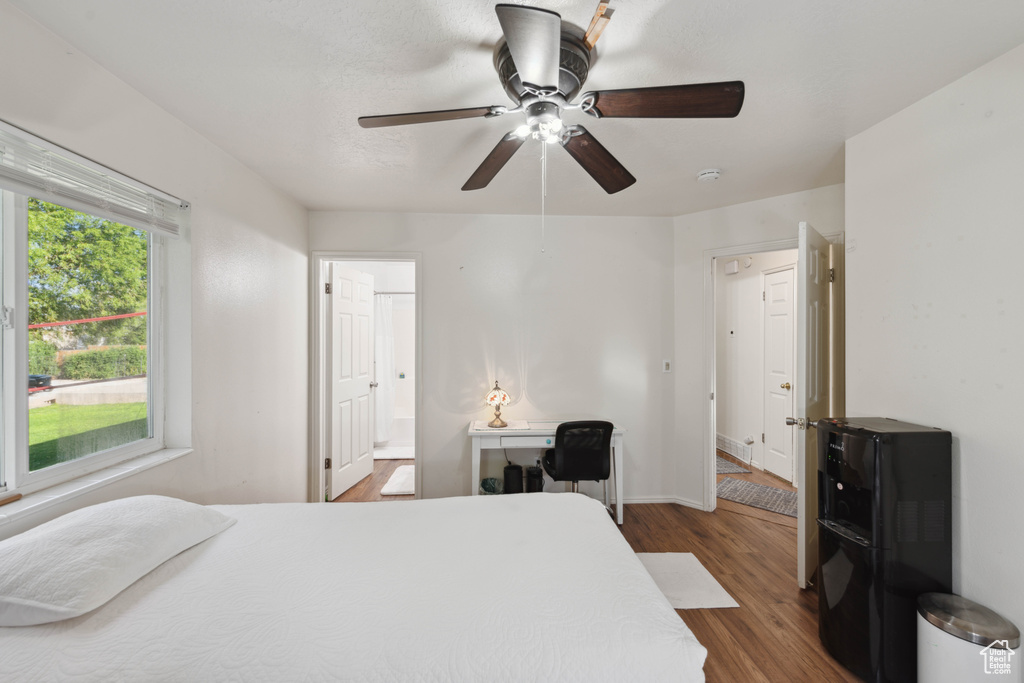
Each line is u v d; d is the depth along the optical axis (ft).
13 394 4.39
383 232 10.82
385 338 16.80
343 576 4.00
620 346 11.25
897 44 4.59
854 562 5.35
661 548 8.75
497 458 11.12
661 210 10.68
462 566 4.22
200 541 4.58
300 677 2.88
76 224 5.04
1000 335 4.70
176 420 6.37
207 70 5.02
